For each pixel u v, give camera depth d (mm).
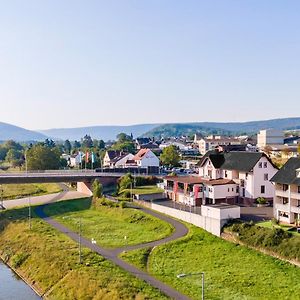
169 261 69625
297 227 74625
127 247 77438
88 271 66375
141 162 179125
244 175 101062
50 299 63500
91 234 88500
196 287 59000
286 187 80375
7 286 70625
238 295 55906
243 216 85750
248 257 68625
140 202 109812
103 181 141875
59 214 111188
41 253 78812
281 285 57906
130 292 57750
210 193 99938
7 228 102438
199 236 80062
